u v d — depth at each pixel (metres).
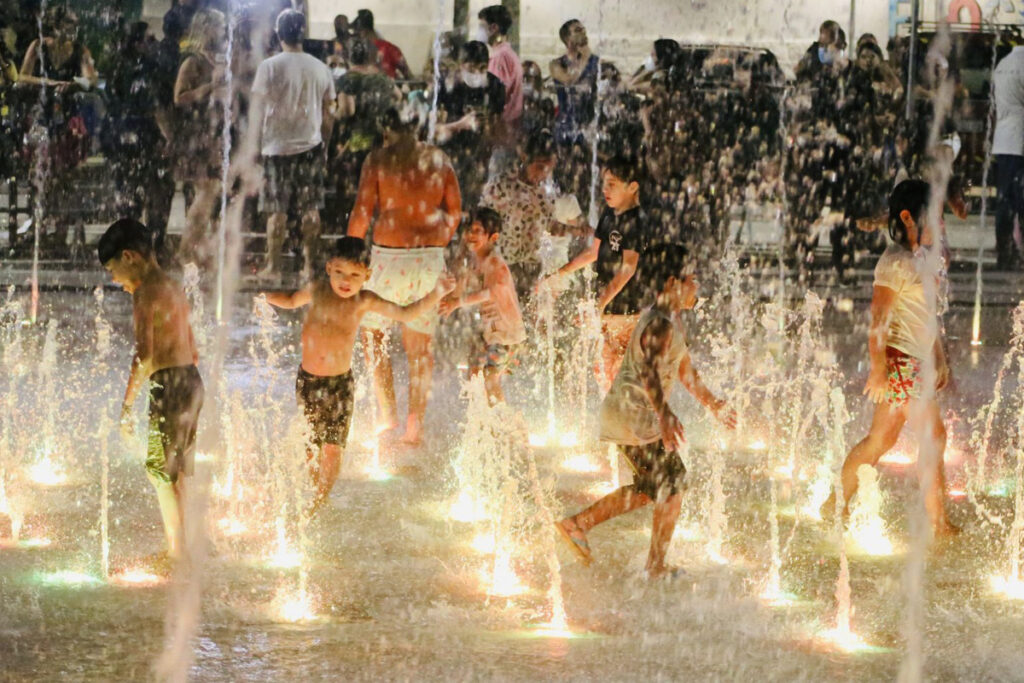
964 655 6.09
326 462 8.34
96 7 21.16
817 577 7.24
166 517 7.30
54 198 19.61
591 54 19.19
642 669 5.84
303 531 7.88
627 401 7.22
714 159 19.77
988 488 9.14
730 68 19.80
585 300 13.27
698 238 19.97
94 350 13.46
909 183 8.05
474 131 17.17
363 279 8.29
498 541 7.78
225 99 18.28
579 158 19.05
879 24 25.95
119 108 18.36
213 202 18.45
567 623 6.45
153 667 5.75
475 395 10.19
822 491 9.02
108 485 8.84
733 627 6.43
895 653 6.10
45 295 16.59
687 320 15.80
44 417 10.59
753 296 17.41
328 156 18.45
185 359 7.34
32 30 19.36
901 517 8.46
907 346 7.98
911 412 8.00
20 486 8.76
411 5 25.55
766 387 12.37
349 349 8.38
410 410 10.12
